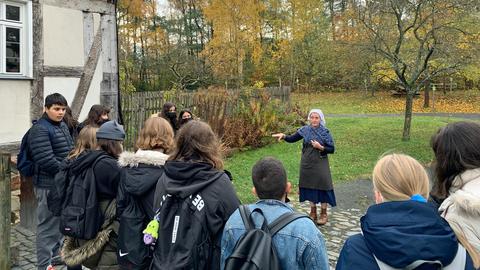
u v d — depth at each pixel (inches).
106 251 136.7
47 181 178.5
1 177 153.9
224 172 110.4
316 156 254.1
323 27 1355.8
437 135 90.8
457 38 606.9
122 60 1117.7
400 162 80.4
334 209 302.2
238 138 533.6
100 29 406.3
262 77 1432.1
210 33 1711.4
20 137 367.6
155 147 129.0
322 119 257.4
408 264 65.7
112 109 413.7
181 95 517.0
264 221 88.7
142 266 119.5
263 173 94.1
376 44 660.1
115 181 136.6
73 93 412.5
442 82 1417.3
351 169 443.5
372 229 70.6
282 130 636.1
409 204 71.1
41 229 179.5
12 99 360.8
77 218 133.4
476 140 84.4
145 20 1512.1
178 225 101.3
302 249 85.4
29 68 372.2
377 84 1441.9
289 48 1370.6
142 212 121.7
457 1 573.9
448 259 66.7
